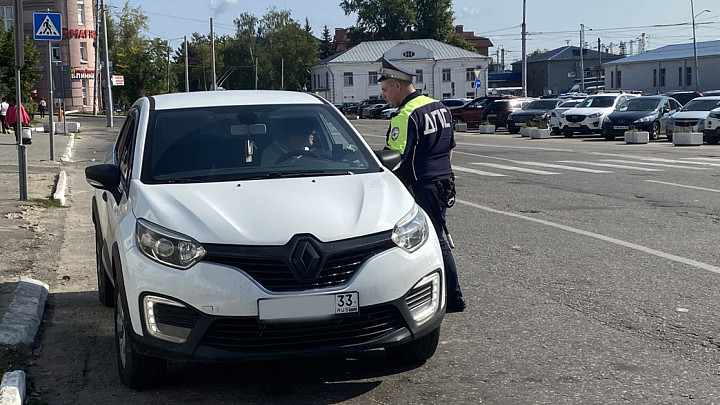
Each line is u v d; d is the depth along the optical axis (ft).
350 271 14.60
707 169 55.67
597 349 17.60
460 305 20.88
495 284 23.63
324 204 15.48
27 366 17.57
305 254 14.34
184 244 14.47
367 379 16.20
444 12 358.64
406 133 19.53
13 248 30.55
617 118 97.50
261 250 14.28
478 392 15.33
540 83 385.91
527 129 113.50
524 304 21.38
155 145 18.02
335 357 17.61
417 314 15.34
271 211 15.08
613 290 22.49
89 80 262.47
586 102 111.34
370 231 14.92
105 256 19.13
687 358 16.87
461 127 137.90
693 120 90.58
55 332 20.26
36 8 250.57
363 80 313.53
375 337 14.80
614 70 267.59
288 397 15.34
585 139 104.58
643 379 15.74
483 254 27.96
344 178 17.10
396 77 19.94
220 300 14.08
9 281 24.38
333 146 18.69
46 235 33.96
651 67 249.14
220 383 16.20
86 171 17.88
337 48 471.62
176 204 15.47
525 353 17.49
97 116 223.30
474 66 310.65
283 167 17.75
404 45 308.40
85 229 36.42
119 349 16.25
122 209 16.62
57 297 23.89
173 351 14.38
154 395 15.65
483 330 19.25
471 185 49.24
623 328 19.03
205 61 431.02
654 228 32.01
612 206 38.47
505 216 36.32
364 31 361.30
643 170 55.98
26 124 107.04
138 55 281.74
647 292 22.16
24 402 15.16
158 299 14.48
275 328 14.25
